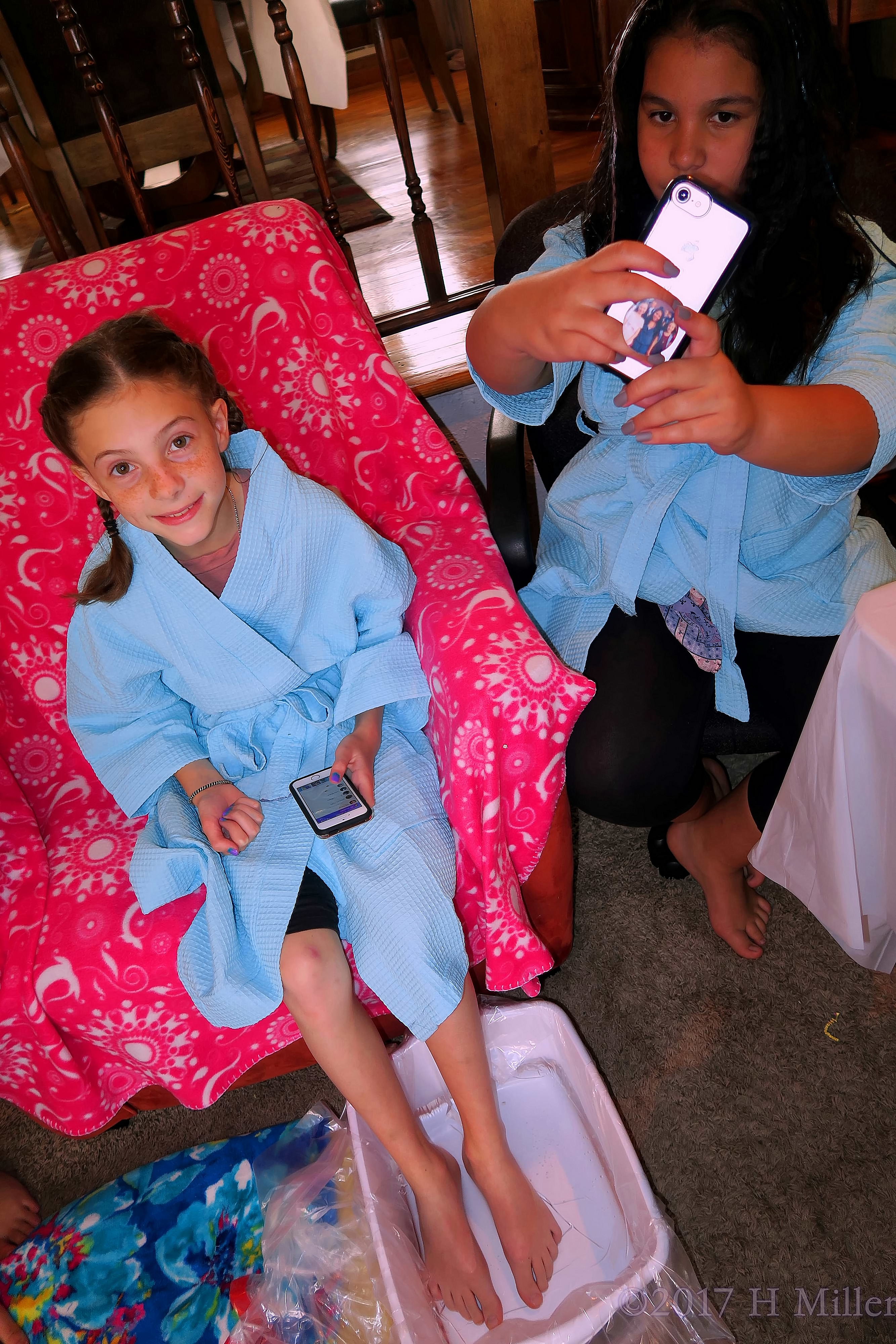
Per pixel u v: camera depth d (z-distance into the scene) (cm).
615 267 86
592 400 119
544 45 324
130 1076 121
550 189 197
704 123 95
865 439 92
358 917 106
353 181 349
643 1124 121
